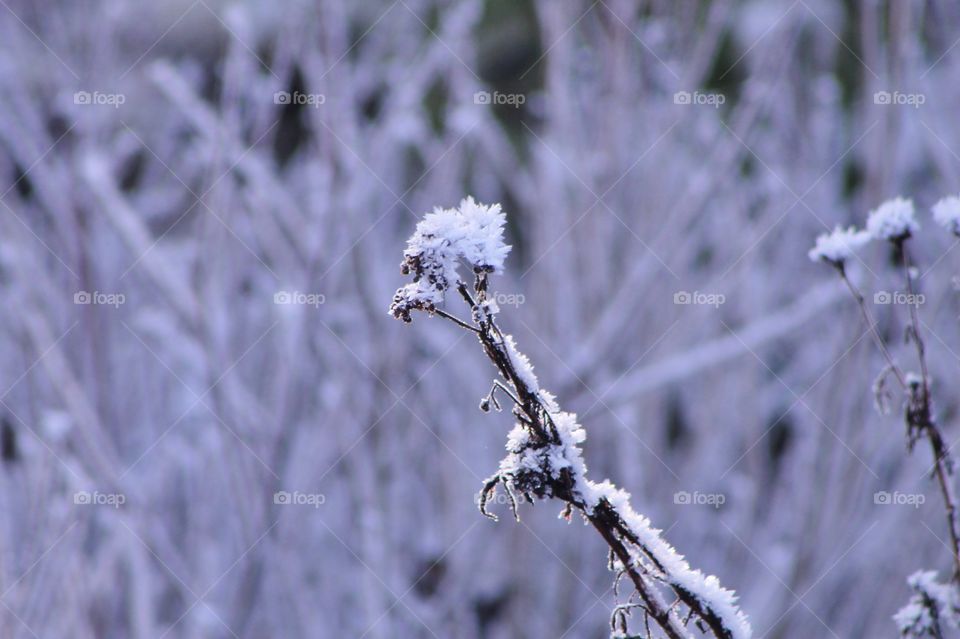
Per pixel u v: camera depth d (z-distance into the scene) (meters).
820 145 6.73
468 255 1.31
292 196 6.57
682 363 5.48
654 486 6.07
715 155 5.76
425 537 6.09
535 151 6.20
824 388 5.59
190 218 6.72
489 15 8.38
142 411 6.19
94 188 5.36
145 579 5.11
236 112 5.27
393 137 5.93
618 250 6.10
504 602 6.08
